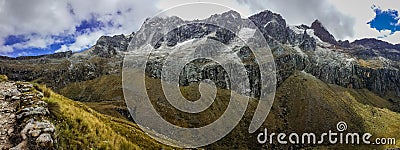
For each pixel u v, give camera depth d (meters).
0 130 18.27
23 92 24.34
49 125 19.30
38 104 21.83
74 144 20.12
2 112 20.17
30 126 18.52
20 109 20.48
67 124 21.53
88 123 23.55
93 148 21.05
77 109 25.88
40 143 17.50
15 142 17.64
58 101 24.12
